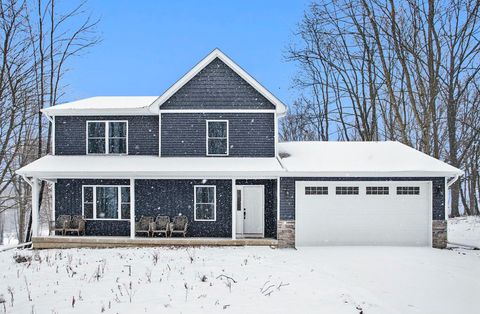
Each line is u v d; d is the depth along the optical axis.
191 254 15.15
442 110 32.56
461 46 24.83
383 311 8.73
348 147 20.02
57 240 17.59
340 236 17.41
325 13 29.72
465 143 31.81
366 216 17.44
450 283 11.24
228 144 18.53
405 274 12.24
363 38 28.61
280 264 13.34
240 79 18.66
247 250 16.27
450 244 18.09
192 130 18.59
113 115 19.08
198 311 8.44
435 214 17.34
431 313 8.71
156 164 17.67
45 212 41.50
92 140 19.14
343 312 8.52
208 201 18.62
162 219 18.30
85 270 12.22
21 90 25.27
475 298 9.83
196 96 18.61
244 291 9.97
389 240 17.41
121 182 18.67
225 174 17.06
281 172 16.94
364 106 31.69
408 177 17.39
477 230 22.44
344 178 17.41
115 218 18.58
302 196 17.44
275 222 18.38
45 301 9.08
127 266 12.80
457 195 30.03
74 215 18.64
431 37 24.50
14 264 13.45
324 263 13.65
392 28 25.53
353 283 11.07
